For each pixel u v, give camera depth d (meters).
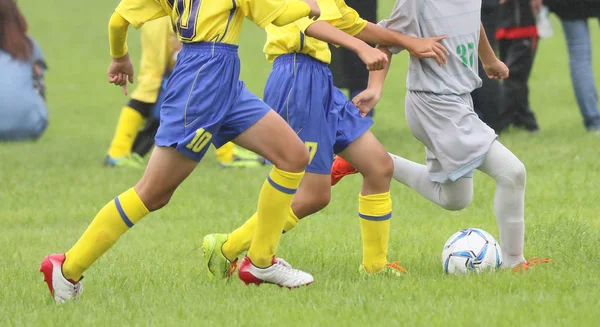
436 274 19.56
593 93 39.75
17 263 22.25
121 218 17.39
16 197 31.45
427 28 19.50
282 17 16.98
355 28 19.45
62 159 39.81
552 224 23.78
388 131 44.62
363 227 19.83
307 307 16.30
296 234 24.70
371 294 17.41
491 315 15.30
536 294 16.83
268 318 15.73
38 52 47.06
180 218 28.17
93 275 20.36
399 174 20.91
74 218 28.69
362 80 35.59
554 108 50.06
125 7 17.53
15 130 45.72
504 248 19.61
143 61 37.69
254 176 34.59
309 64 19.66
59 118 55.00
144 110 37.62
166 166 17.06
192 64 16.89
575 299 16.27
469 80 19.66
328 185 19.86
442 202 20.52
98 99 61.69
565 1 38.88
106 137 48.12
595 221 24.67
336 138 19.56
